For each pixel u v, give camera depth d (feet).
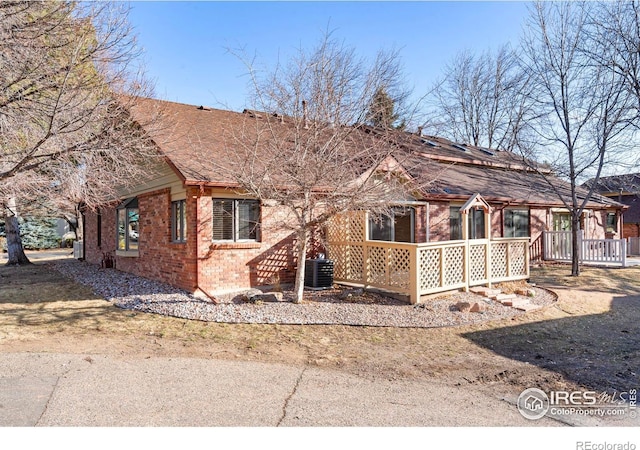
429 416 14.20
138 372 17.75
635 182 72.79
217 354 20.51
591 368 19.75
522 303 32.07
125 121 29.35
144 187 42.50
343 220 36.81
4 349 20.75
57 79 27.43
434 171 44.32
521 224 59.36
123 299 32.35
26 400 14.66
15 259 61.16
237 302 30.99
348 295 32.30
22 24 26.30
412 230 47.06
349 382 17.25
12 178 27.61
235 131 39.24
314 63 29.04
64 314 28.35
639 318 29.68
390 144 29.96
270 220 36.40
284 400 15.20
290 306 29.76
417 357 20.86
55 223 107.14
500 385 17.46
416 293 30.73
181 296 32.14
